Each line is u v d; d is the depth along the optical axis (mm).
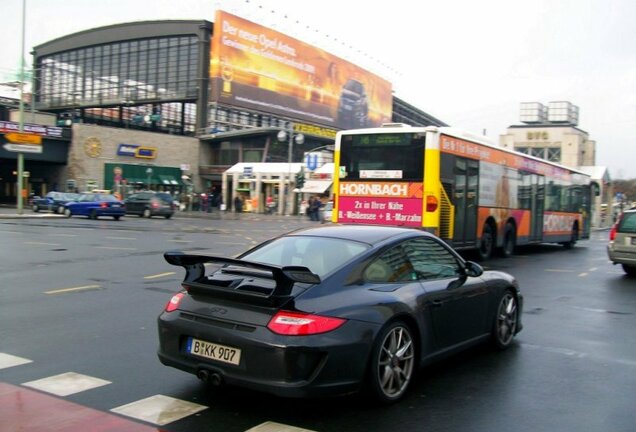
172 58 65062
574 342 7055
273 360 4188
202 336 4543
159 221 35156
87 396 4852
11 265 12969
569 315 8766
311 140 65500
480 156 15633
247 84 63219
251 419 4414
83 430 4137
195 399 4824
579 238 23938
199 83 62344
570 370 5859
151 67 66875
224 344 4434
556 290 11305
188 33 63219
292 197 53125
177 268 12812
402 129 14055
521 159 18328
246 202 56875
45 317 7809
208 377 4520
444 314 5469
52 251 15883
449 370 5816
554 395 5090
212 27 62500
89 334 6930
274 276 4328
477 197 15508
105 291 9828
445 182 13953
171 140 59531
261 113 65500
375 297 4754
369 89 84812
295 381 4176
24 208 49219
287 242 5555
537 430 4293
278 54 66875
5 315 7910
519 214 18203
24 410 4504
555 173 21328
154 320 7695
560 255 19719
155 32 65562
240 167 57438
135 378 5344
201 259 4781
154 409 4586
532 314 8781
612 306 9609
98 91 71688
